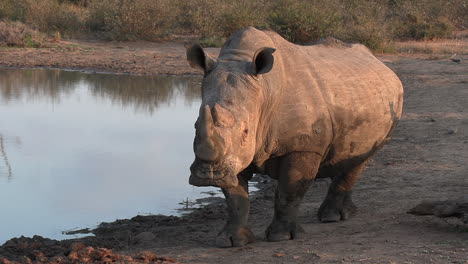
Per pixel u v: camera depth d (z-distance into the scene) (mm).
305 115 12445
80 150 24047
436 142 23375
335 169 14086
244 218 12836
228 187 10664
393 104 14711
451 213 13047
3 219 16922
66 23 63906
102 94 37062
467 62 46094
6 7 64500
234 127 10703
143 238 14352
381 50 51812
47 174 21016
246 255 11664
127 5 61344
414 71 41969
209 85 11266
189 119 30031
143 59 50938
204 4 64125
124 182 20219
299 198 12930
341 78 13367
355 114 13391
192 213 17359
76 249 12320
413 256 10617
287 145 12461
